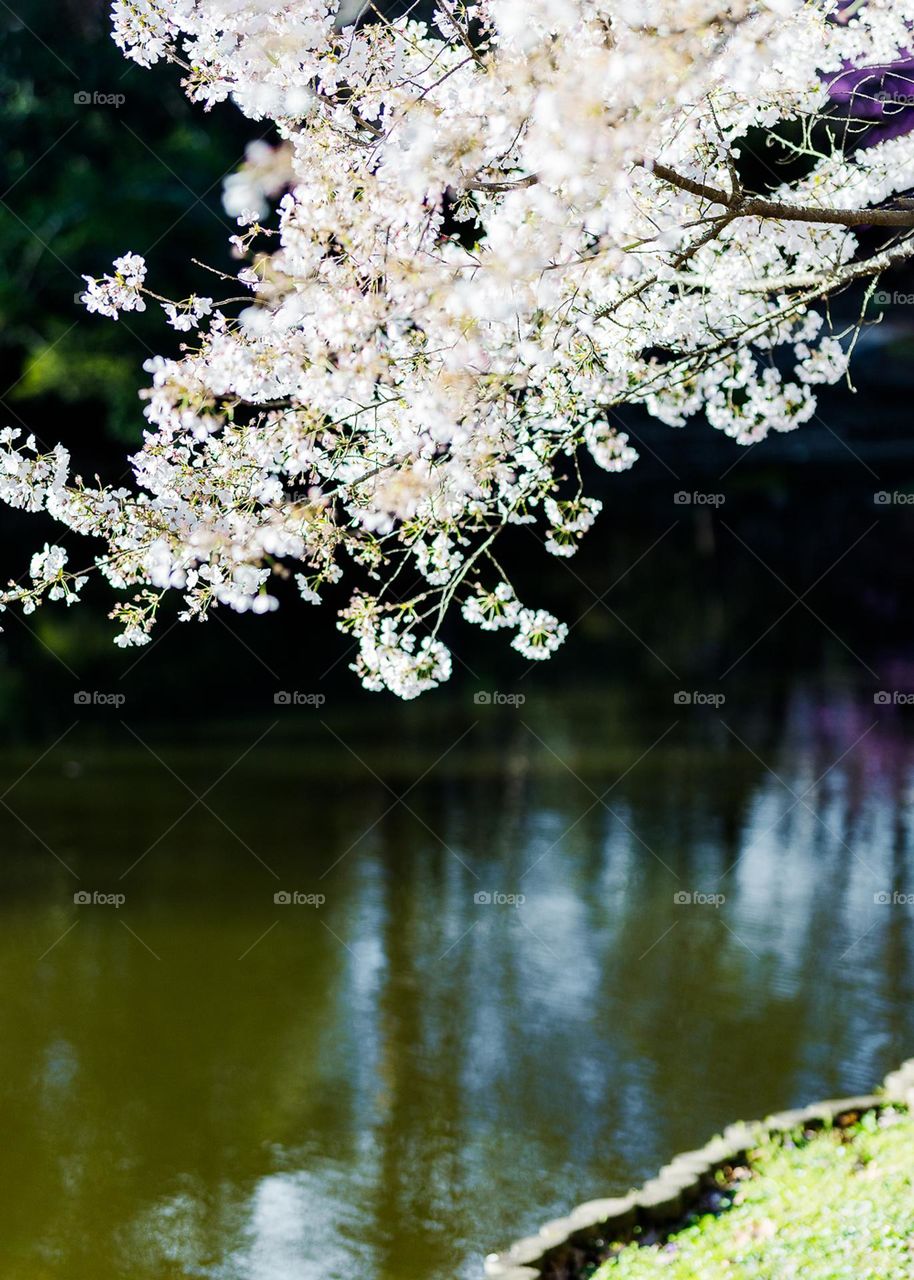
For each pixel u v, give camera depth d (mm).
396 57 4062
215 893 9828
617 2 3164
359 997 7969
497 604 4391
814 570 26297
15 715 16078
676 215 4129
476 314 3344
